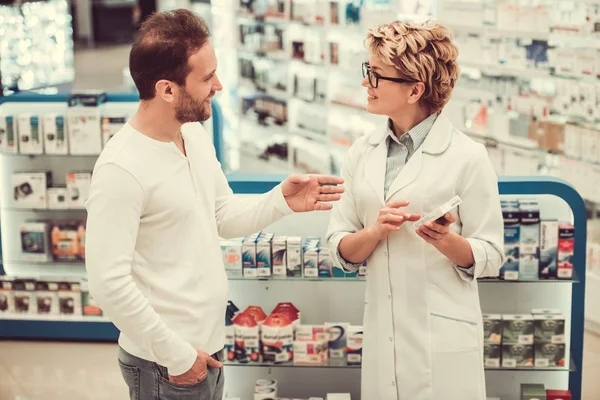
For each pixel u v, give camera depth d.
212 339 2.80
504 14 6.84
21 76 9.27
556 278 3.84
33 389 5.26
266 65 9.57
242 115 10.12
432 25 2.86
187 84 2.60
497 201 3.00
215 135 6.29
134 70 2.60
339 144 8.35
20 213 6.16
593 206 6.30
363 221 3.11
